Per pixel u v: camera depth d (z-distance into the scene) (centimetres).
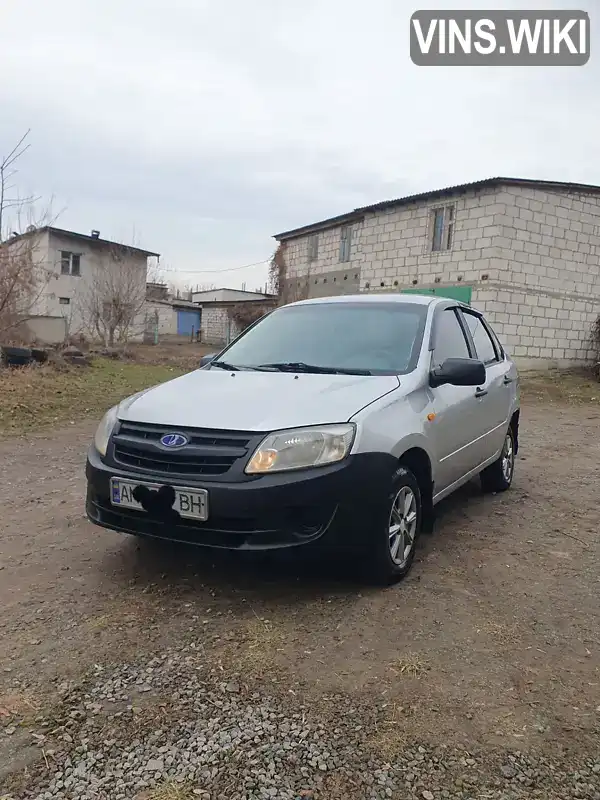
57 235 3145
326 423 324
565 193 1883
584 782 207
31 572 376
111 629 304
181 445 323
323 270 2748
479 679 266
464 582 367
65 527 461
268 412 332
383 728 232
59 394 1151
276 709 243
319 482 311
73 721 235
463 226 1891
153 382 1472
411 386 384
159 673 267
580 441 885
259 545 309
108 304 2620
